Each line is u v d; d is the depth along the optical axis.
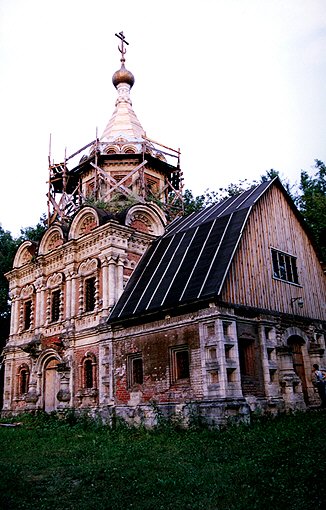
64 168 33.97
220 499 8.94
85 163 33.00
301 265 24.59
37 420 23.58
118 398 21.08
